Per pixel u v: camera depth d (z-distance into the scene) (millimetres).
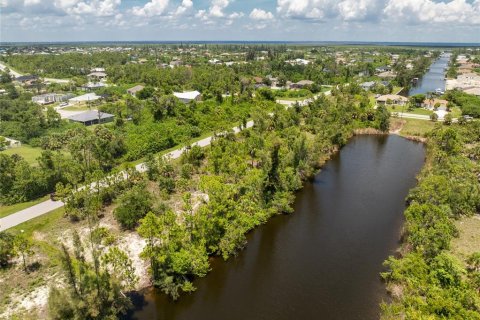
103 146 78375
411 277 41000
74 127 104000
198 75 186000
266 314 40250
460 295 36500
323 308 41125
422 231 47000
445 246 46156
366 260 49812
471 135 96000
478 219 56625
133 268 41750
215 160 72375
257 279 45969
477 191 59812
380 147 101188
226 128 95062
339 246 53188
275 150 67875
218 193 53750
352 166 85875
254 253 51594
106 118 115375
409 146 101875
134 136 88375
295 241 54656
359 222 60031
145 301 41375
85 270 35031
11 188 61250
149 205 55750
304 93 163625
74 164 70062
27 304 38688
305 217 61844
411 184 75062
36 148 94250
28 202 61062
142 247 49406
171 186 65438
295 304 41781
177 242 45625
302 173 76625
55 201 61094
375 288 44281
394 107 135875
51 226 53656
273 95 139625
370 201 67500
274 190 65938
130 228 53656
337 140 98312
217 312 40344
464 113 121125
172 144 92562
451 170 68250
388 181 76750
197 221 49156
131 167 68875
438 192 58750
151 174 69938
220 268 48094
